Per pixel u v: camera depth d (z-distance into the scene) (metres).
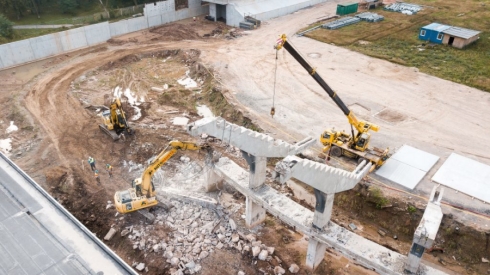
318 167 15.34
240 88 33.66
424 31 44.91
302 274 18.45
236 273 18.25
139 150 26.70
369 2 58.06
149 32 48.41
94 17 52.88
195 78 37.41
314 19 53.28
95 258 15.77
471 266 19.22
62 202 22.42
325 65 38.59
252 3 52.59
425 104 31.61
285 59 39.91
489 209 20.72
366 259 15.97
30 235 16.73
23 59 39.50
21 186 19.52
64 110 31.41
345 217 22.31
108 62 39.84
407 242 20.70
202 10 56.06
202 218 20.80
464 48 43.00
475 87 34.28
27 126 29.20
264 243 19.81
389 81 35.41
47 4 55.94
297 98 32.28
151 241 19.50
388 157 24.83
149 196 20.52
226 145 27.27
